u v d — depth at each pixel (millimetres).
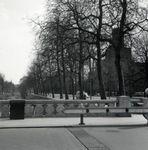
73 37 19750
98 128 9977
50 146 6613
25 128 9883
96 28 19750
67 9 19406
